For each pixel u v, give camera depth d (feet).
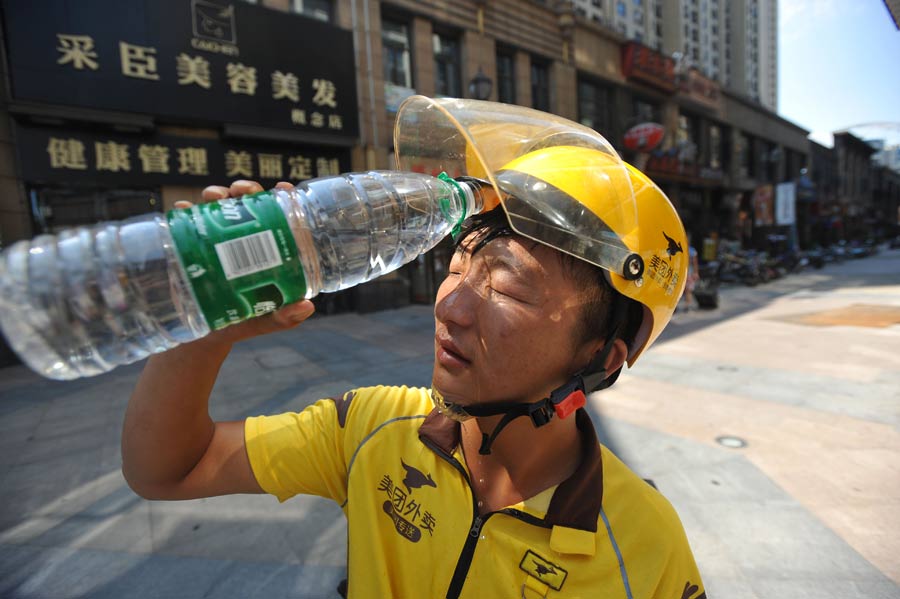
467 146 2.62
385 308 33.94
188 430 2.39
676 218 2.62
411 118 2.86
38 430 12.63
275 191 2.10
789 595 6.38
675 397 13.91
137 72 24.26
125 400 14.90
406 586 2.48
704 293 31.32
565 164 2.20
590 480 2.33
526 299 2.03
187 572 7.13
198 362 2.22
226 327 2.05
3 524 8.38
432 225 2.27
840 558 7.00
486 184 2.28
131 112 24.26
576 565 2.18
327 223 2.23
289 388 15.71
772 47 172.35
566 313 2.11
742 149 77.66
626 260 2.17
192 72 25.85
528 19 42.37
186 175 26.66
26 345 1.83
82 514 8.63
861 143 138.10
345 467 2.88
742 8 143.33
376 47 33.09
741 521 7.96
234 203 1.89
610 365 2.40
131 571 7.18
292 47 29.30
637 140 49.34
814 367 16.57
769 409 12.80
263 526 8.17
